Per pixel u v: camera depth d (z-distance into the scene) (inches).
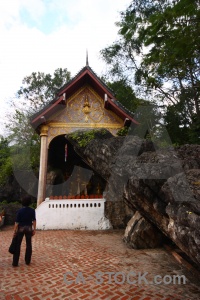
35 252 247.3
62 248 262.4
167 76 471.2
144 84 531.8
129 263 205.0
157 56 228.4
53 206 401.1
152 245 258.4
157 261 210.1
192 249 107.0
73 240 304.2
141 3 406.3
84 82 495.8
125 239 284.2
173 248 244.4
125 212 390.9
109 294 144.6
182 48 198.7
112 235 335.3
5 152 596.1
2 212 481.1
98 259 218.4
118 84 645.3
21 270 190.1
